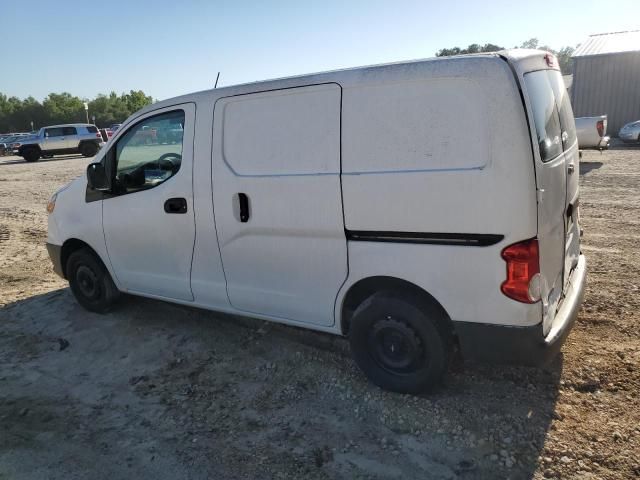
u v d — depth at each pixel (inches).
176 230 160.6
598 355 146.4
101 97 4220.0
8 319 201.9
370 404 130.6
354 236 127.0
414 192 116.2
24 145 1112.2
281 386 142.3
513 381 136.1
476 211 110.3
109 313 199.3
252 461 113.6
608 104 962.7
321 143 128.0
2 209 472.7
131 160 170.2
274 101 135.0
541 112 117.6
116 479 110.3
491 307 113.3
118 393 144.3
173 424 128.4
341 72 124.8
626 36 1036.5
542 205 111.0
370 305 128.6
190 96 152.6
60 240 198.8
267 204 138.6
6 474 113.1
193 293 164.2
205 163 149.3
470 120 109.2
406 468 108.8
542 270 112.8
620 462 106.5
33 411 136.9
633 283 200.2
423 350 125.3
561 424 118.7
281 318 147.0
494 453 111.0
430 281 118.3
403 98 116.2
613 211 335.0
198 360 159.6
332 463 111.7
